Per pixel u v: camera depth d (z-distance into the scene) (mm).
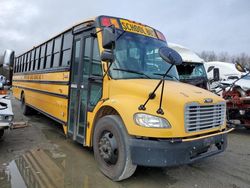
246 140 7250
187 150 3561
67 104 5719
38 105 8055
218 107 4176
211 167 4805
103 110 4438
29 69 9742
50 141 6223
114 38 4172
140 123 3525
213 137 3959
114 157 3961
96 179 4070
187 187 3914
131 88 3975
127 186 3863
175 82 4664
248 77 8617
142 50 4941
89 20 5121
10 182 3875
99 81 4613
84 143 4895
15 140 6211
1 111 4852
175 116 3545
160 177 4250
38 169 4418
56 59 6762
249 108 7555
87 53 5109
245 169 4742
